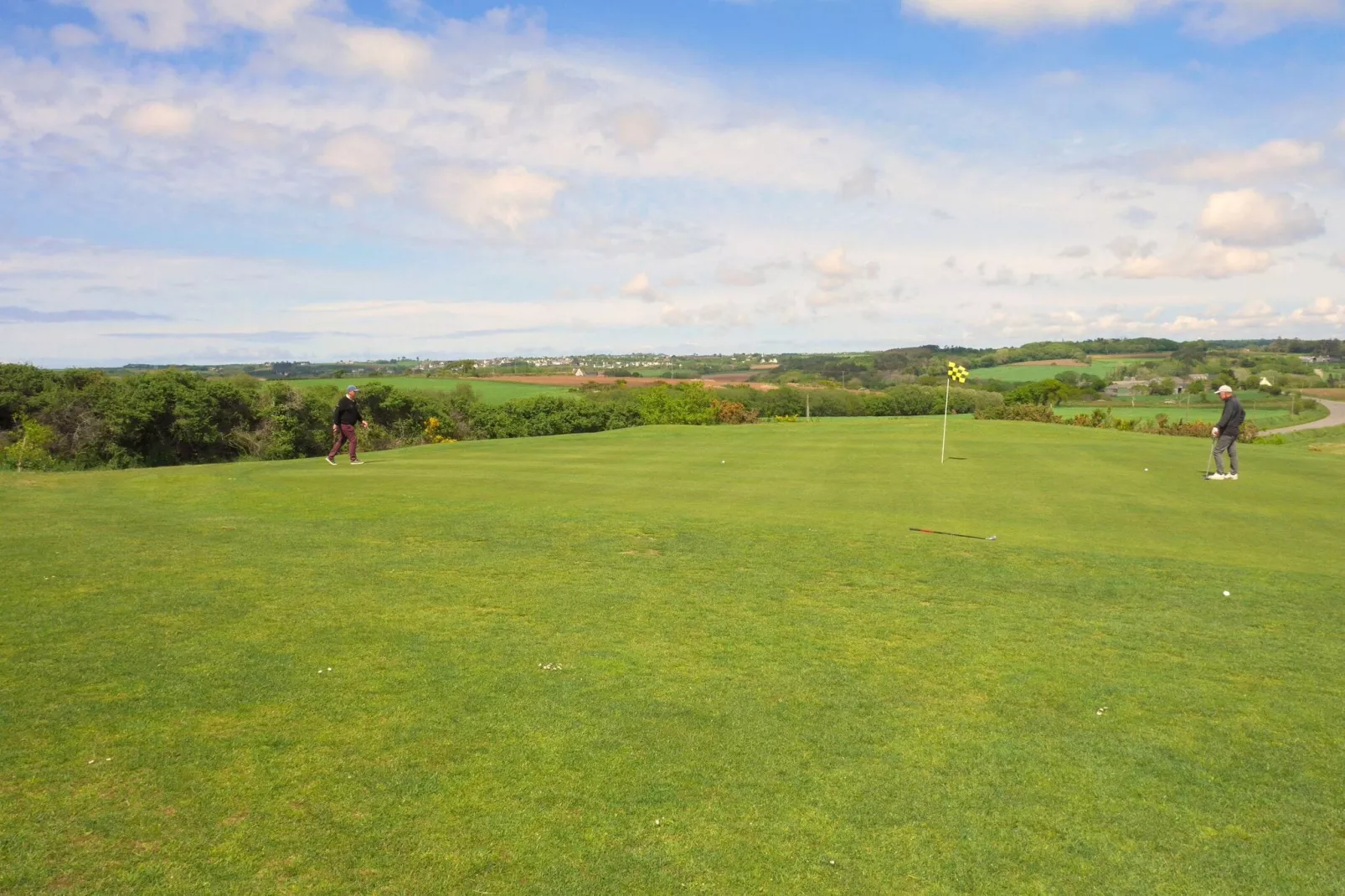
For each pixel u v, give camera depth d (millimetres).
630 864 4793
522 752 5980
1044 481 21453
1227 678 8000
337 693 6805
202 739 5926
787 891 4656
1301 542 14609
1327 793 5965
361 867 4617
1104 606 10227
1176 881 4930
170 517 13906
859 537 13711
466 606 9320
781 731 6547
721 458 25750
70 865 4457
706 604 9797
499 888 4516
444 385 77438
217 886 4379
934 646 8609
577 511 15328
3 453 41281
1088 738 6676
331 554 11500
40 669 6969
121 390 49031
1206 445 32094
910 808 5547
